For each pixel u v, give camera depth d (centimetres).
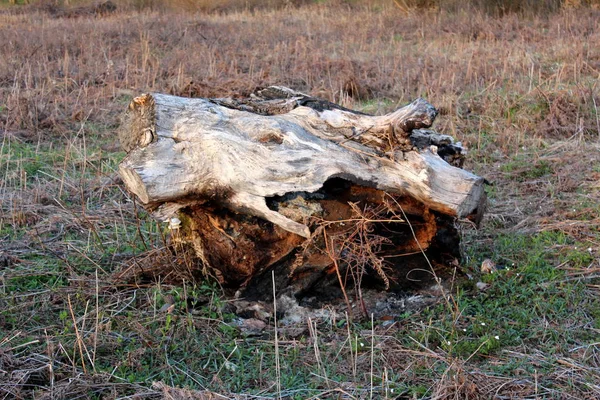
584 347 395
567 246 519
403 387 360
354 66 1085
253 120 441
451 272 468
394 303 451
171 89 953
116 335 414
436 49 1234
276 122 438
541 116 836
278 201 425
